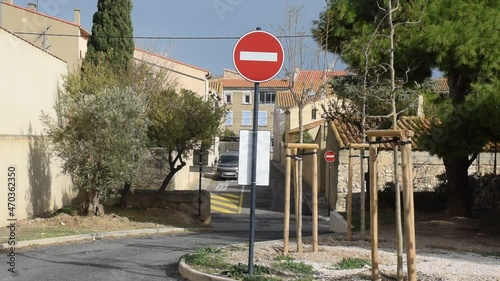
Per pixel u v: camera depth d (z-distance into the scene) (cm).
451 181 1828
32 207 1783
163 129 2102
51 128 1764
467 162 1814
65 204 2098
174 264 1088
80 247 1364
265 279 812
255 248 1168
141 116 1789
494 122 1357
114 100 1739
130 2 3042
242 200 3469
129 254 1248
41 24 3234
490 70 1402
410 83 1770
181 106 2166
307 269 903
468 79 1530
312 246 1134
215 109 2255
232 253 1080
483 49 1384
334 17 1606
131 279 927
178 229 1902
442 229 1549
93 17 3020
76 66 3003
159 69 3322
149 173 2089
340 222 1814
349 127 2838
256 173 841
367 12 1564
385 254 1091
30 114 1861
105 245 1419
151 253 1270
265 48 840
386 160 2742
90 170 1727
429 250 1186
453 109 1434
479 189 2311
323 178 3656
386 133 754
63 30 3228
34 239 1380
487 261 1037
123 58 2962
